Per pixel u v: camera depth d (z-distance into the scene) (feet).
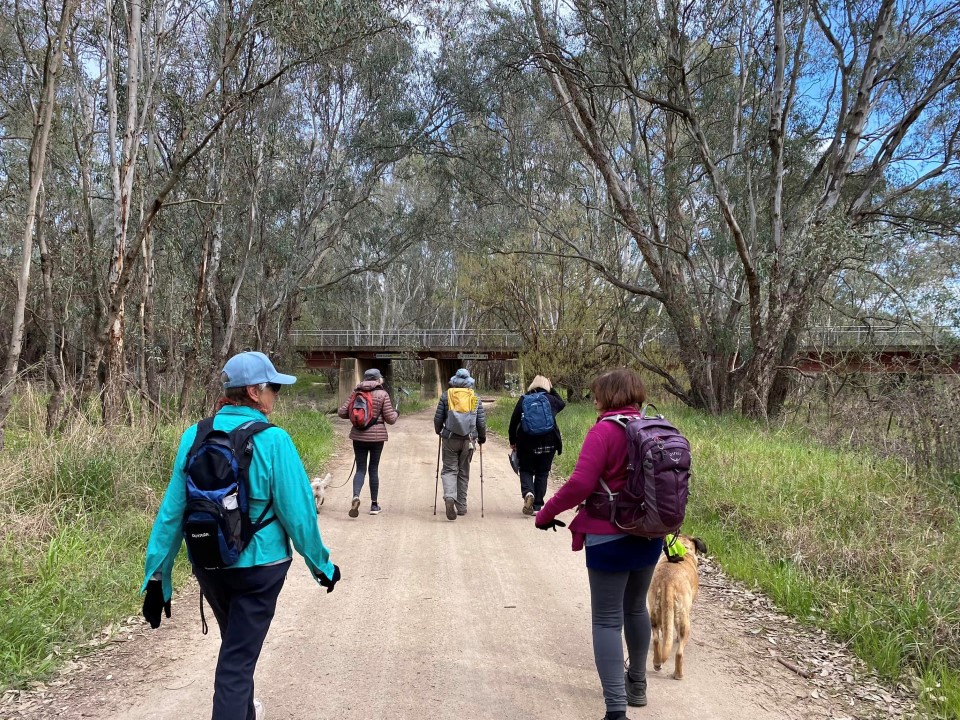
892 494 23.07
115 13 38.60
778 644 14.32
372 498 25.71
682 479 10.05
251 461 8.87
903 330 52.75
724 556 19.72
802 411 51.31
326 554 9.57
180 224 55.11
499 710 11.27
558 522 11.48
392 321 177.99
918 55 46.57
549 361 71.41
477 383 167.94
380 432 25.50
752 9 50.98
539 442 25.27
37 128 29.35
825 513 21.72
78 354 52.29
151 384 44.93
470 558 19.97
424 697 11.68
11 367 28.04
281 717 10.95
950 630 13.78
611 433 10.59
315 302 109.40
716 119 60.70
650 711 11.38
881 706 11.74
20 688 11.81
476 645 13.85
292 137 72.28
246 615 8.84
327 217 86.89
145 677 12.34
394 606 16.01
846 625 14.74
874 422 35.29
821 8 47.32
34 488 21.26
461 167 67.41
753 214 50.88
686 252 54.44
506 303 76.64
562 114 66.13
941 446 26.37
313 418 58.18
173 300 49.93
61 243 46.21
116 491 22.06
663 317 70.33
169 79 43.52
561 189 66.49
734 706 11.62
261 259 75.36
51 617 14.12
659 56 47.14
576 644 13.99
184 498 8.96
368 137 75.25
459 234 84.07
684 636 12.62
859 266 49.03
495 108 64.28
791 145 53.47
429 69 70.79
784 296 49.29
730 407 55.67
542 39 50.72
